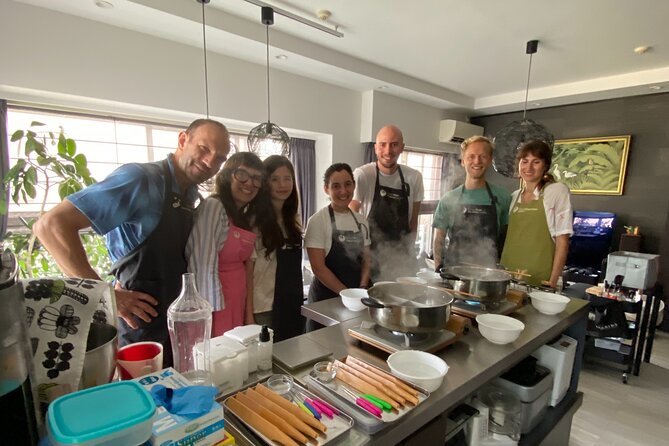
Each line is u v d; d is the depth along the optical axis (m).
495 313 1.22
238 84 2.89
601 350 2.61
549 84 3.78
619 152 3.77
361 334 1.01
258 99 3.03
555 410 1.42
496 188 2.05
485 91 4.11
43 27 2.01
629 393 2.37
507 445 1.16
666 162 3.54
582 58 3.00
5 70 1.93
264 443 0.61
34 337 0.58
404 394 0.73
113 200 1.01
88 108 2.37
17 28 1.94
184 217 1.20
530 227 1.85
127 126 2.64
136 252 1.10
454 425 1.07
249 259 1.52
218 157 1.17
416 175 2.31
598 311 2.56
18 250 1.84
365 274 1.86
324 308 1.32
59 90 2.09
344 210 1.82
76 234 0.97
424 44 2.81
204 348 0.78
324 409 0.69
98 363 0.64
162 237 1.12
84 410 0.45
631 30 2.46
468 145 2.00
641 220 3.71
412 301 1.06
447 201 2.10
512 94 4.14
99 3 1.97
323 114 3.53
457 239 2.08
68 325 0.61
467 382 0.83
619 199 3.83
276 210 1.62
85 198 0.97
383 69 3.39
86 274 0.96
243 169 1.41
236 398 0.70
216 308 1.25
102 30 2.21
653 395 2.35
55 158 1.86
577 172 4.07
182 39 2.50
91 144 2.49
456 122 4.45
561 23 2.40
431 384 0.77
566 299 1.35
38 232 0.94
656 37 2.56
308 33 2.66
